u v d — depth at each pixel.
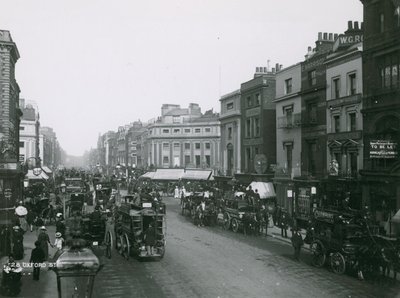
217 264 20.14
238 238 27.91
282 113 43.09
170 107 100.94
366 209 26.30
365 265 17.11
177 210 44.50
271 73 48.72
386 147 26.72
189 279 17.33
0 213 26.69
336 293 15.22
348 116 32.50
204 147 86.38
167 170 72.75
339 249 18.16
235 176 52.41
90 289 11.77
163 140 89.06
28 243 25.00
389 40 27.50
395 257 16.70
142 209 21.56
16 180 29.83
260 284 16.53
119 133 149.50
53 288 15.84
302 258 21.66
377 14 29.02
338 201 31.81
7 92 40.47
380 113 28.58
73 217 23.27
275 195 43.84
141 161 106.44
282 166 42.78
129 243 21.81
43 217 32.78
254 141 49.75
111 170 138.50
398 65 27.38
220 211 35.66
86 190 47.88
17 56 45.09
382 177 27.64
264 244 25.73
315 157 37.06
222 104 59.81
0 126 40.00
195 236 28.61
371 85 29.45
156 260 21.02
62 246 19.12
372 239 17.14
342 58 33.00
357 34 33.88
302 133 39.06
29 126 88.69
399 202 26.31
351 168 32.25
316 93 36.88
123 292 15.41
